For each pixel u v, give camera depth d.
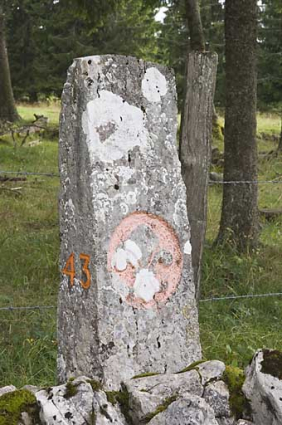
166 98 3.24
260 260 6.55
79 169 3.10
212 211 8.47
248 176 6.88
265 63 26.06
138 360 3.21
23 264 6.46
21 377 4.10
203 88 4.20
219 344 4.62
